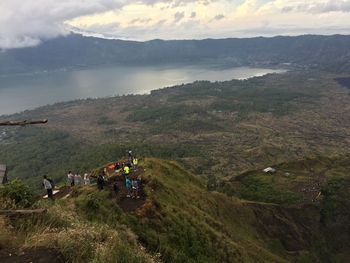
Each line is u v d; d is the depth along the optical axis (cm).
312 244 7525
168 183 4841
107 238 1427
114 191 3650
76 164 15000
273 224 7350
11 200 1600
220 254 3512
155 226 3119
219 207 5900
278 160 19162
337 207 8550
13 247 1165
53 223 1442
